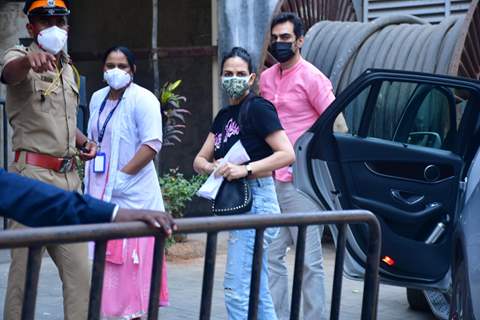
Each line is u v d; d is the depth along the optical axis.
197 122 15.75
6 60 6.59
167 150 15.85
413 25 14.50
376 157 8.20
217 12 15.37
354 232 8.05
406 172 8.28
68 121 6.81
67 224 4.14
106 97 8.03
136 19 16.09
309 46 14.34
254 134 6.93
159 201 8.08
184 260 12.08
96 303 4.00
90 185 7.92
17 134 6.70
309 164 8.12
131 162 7.79
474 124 8.14
